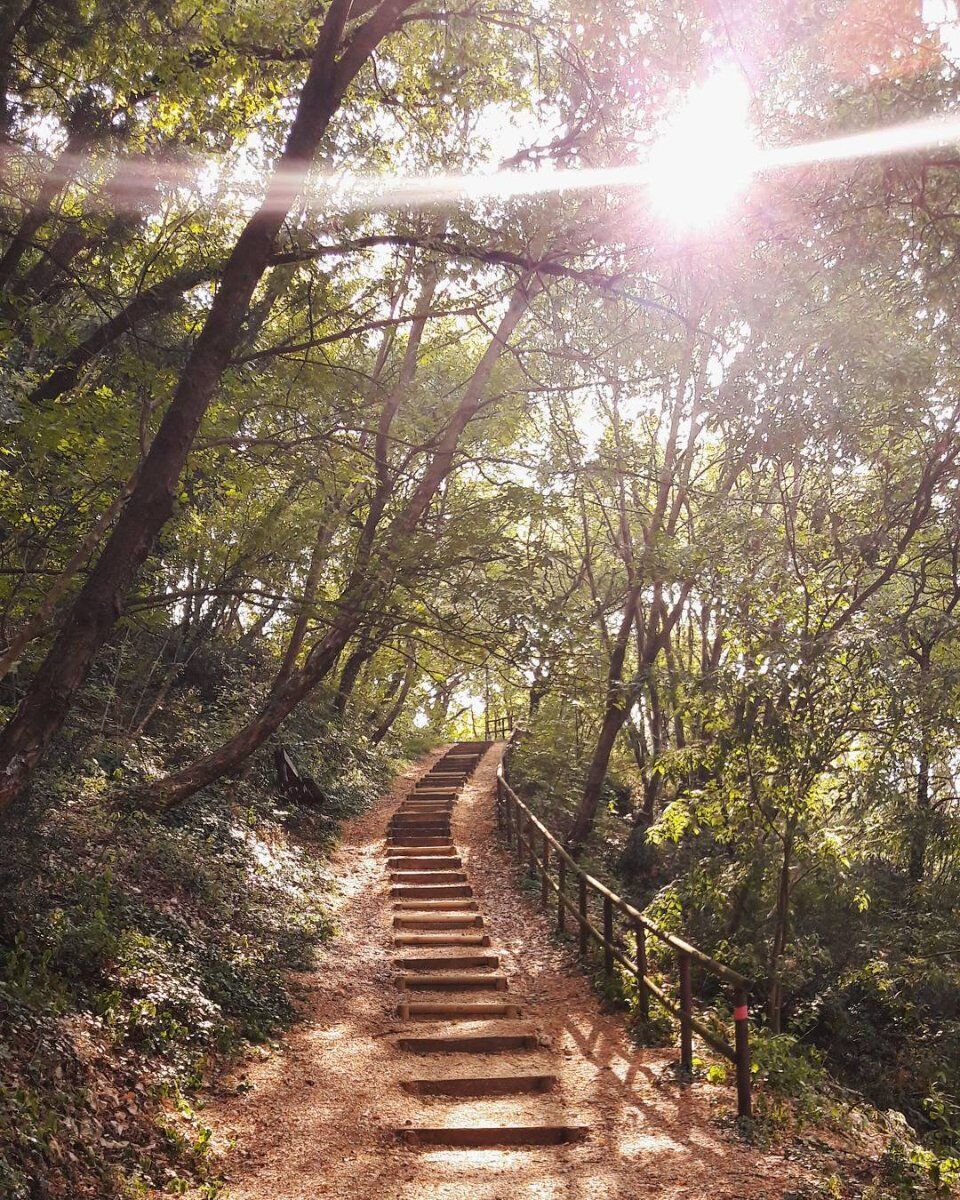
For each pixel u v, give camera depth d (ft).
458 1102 23.68
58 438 25.59
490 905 45.21
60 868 28.07
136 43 26.08
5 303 26.04
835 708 30.81
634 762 84.02
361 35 25.50
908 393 32.50
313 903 41.83
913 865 42.75
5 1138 15.03
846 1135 21.79
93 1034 20.79
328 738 72.59
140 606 25.95
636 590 56.18
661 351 40.88
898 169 22.16
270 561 33.78
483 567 34.99
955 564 46.93
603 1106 22.99
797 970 38.50
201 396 22.80
